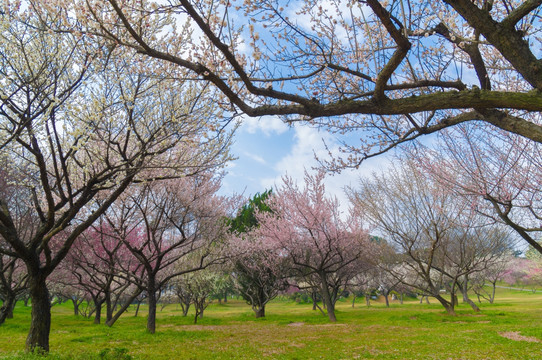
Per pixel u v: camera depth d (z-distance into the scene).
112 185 10.44
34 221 18.14
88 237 20.03
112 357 8.47
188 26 9.54
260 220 26.00
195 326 19.77
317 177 22.58
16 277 24.12
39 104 8.79
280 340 13.62
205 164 12.04
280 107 5.40
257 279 26.88
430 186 19.92
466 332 14.21
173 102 10.13
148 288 16.52
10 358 7.76
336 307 38.34
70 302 45.56
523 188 9.67
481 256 23.14
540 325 15.65
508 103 4.26
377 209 22.81
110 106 9.42
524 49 4.36
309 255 24.56
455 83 6.12
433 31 6.18
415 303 39.72
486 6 4.64
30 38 9.04
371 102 4.96
